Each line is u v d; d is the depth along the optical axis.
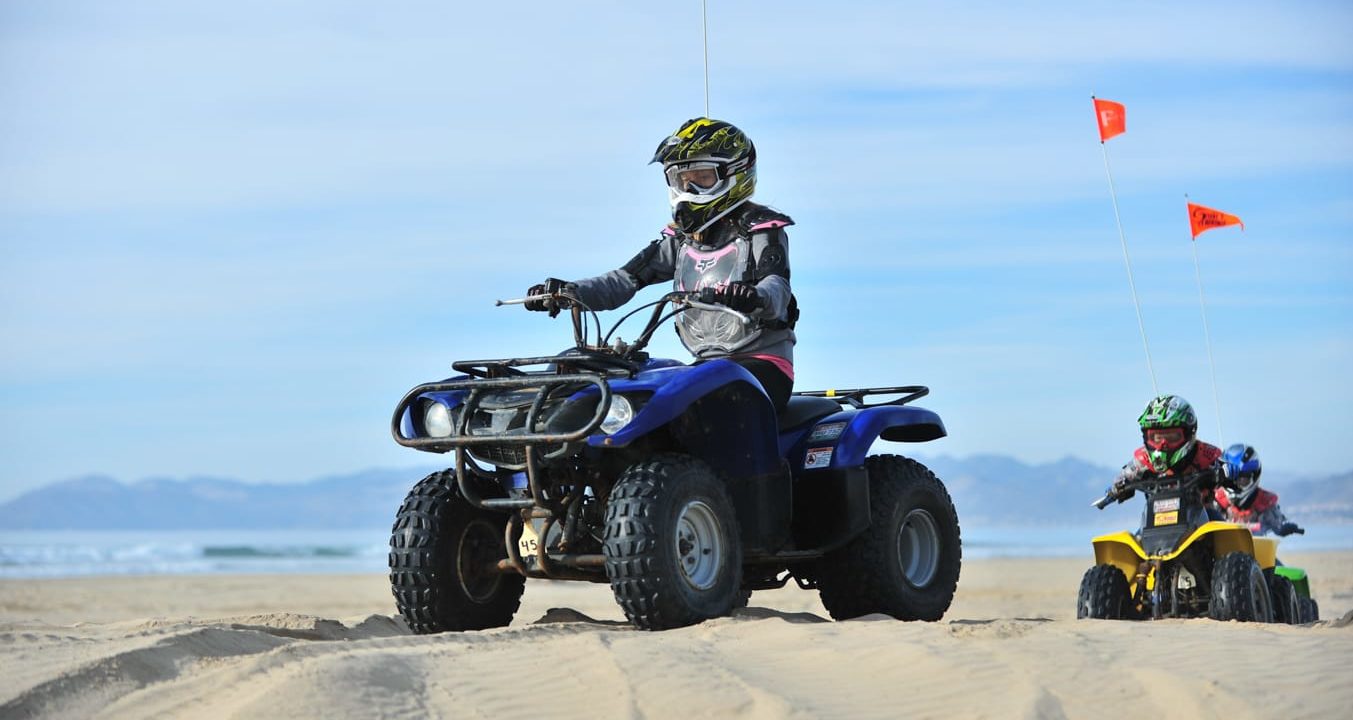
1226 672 8.16
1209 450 13.22
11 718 7.63
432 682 7.89
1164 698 7.70
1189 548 12.66
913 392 12.41
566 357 10.11
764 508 10.75
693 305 10.34
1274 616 13.17
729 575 10.19
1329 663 8.41
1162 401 13.14
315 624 11.49
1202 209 16.84
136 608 31.28
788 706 7.43
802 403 11.76
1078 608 12.55
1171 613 12.38
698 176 11.21
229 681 8.09
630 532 9.59
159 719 7.63
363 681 7.68
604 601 31.28
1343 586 31.20
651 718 7.41
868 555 11.57
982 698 7.67
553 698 7.68
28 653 8.98
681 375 10.09
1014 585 40.75
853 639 8.95
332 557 99.69
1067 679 7.97
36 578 52.78
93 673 8.28
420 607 10.57
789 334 11.38
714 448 10.68
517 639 9.17
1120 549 12.84
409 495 10.76
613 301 11.62
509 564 10.38
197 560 92.62
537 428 9.82
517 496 10.31
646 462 10.04
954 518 12.38
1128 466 13.48
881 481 11.84
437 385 10.23
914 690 7.83
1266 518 16.41
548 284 11.20
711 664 8.17
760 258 11.16
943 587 12.16
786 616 11.23
